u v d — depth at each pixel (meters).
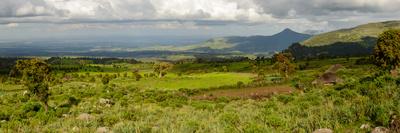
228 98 74.56
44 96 59.12
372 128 20.98
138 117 41.44
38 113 52.91
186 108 55.78
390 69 73.94
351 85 55.91
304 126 24.27
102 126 36.25
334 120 24.75
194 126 28.41
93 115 47.19
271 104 45.78
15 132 37.09
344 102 35.19
